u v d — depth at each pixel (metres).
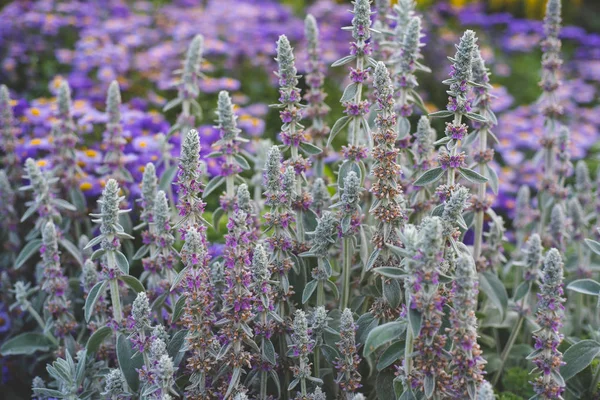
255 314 1.08
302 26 2.56
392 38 1.33
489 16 3.26
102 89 2.05
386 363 1.04
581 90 2.50
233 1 2.72
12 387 1.36
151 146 1.53
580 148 2.06
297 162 1.16
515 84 2.66
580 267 1.41
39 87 2.09
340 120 1.14
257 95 2.28
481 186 1.24
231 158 1.20
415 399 1.03
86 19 2.45
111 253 1.12
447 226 1.05
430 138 1.23
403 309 1.01
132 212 1.46
